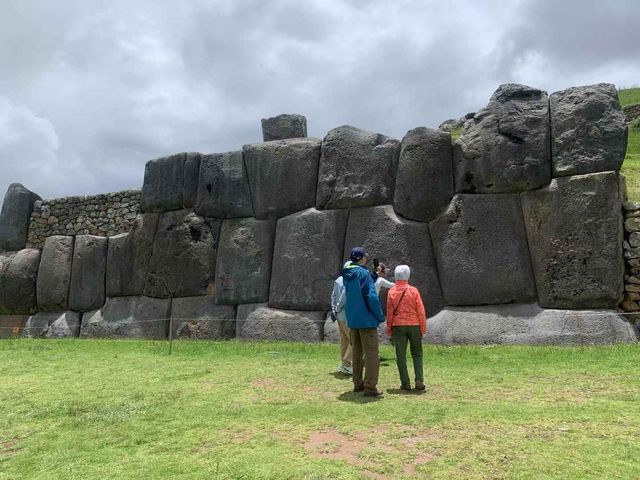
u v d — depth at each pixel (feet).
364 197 36.01
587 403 17.42
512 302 31.68
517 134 32.14
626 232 30.63
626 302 29.96
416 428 15.35
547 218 30.94
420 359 20.51
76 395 21.38
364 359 20.63
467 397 18.92
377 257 34.76
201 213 41.78
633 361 23.39
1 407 19.77
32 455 14.65
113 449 14.74
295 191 38.78
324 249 36.73
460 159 33.83
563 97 31.83
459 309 32.63
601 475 11.84
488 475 12.00
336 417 16.72
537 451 13.23
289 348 31.89
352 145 37.22
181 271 41.50
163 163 43.88
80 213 48.49
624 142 30.09
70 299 46.65
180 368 26.58
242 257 39.52
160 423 16.85
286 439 14.88
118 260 44.73
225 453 13.92
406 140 35.47
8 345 37.52
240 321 38.65
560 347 28.14
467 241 32.81
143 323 42.09
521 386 20.27
